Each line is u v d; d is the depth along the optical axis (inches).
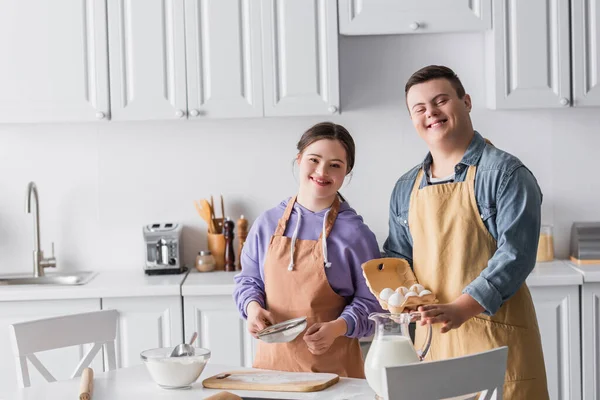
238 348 151.1
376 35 168.6
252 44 154.8
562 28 153.9
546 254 164.2
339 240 108.6
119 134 170.7
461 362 80.0
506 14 154.3
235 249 171.3
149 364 91.6
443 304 95.3
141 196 171.3
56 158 170.6
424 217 106.1
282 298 107.9
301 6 154.0
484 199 102.3
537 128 169.6
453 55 168.2
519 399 102.0
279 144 170.7
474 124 169.3
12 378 150.8
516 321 102.1
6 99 155.8
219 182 171.3
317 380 91.8
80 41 155.4
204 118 155.9
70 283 163.6
